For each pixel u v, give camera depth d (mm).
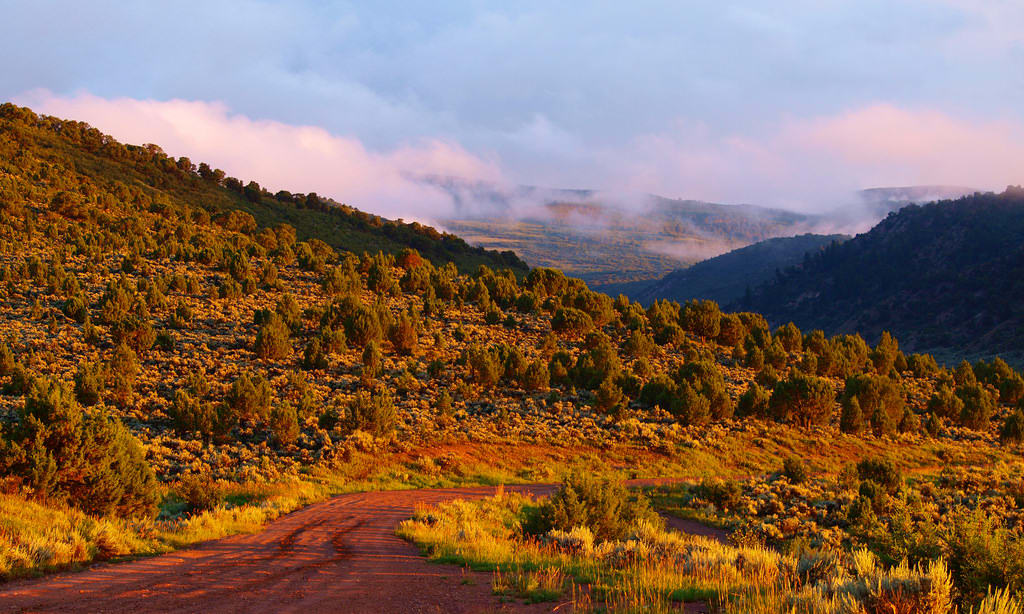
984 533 9539
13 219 120562
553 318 96250
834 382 86438
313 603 9180
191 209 176000
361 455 42812
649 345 86438
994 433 70500
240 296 94125
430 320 92562
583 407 61969
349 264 126000
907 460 58250
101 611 8305
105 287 89938
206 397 51250
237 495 32062
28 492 16438
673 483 43500
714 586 9461
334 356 69938
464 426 52531
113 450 18453
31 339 63094
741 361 91688
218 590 10094
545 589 9977
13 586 9617
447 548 16328
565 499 20016
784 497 37969
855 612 6762
